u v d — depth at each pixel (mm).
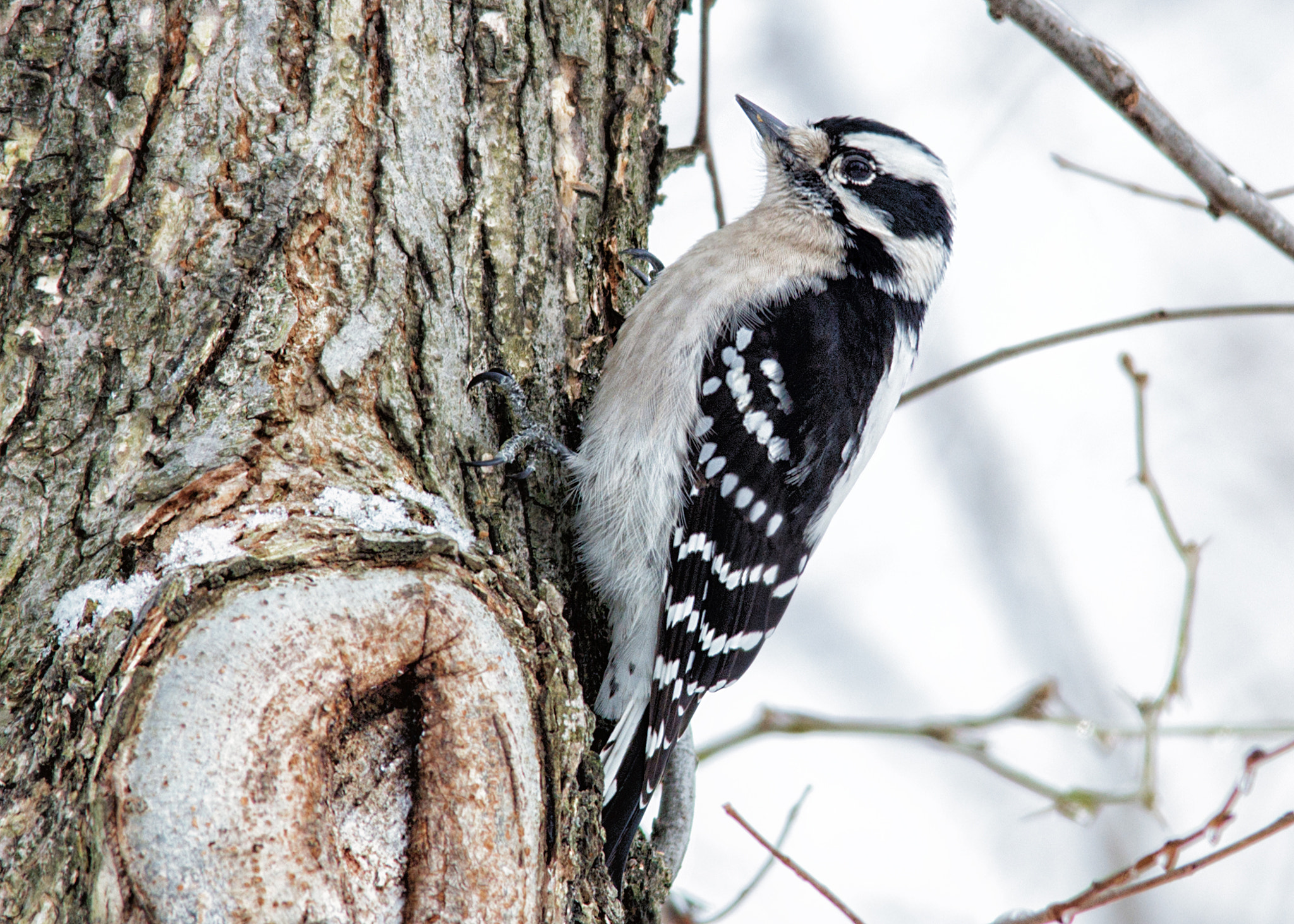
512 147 6336
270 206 5410
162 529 4828
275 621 4484
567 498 6668
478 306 6137
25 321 5094
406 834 4656
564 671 5273
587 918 5477
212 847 4203
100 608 4676
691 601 7145
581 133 6727
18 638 4758
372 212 5695
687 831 7422
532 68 6426
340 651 4520
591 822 5727
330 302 5504
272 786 4305
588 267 6820
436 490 5598
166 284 5227
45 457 5008
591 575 6930
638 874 6891
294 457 5160
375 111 5762
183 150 5316
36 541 4926
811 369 7434
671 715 6977
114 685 4398
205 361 5199
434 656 4715
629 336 6969
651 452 6895
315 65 5605
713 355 7199
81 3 5273
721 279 7504
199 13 5398
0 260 5121
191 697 4328
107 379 5117
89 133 5223
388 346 5625
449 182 6023
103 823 4234
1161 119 6848
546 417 6473
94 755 4324
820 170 8117
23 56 5195
